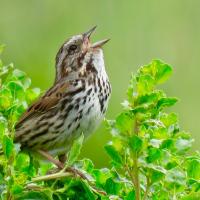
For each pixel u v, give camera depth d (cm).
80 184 998
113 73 1923
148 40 1944
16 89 1112
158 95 993
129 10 1953
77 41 1291
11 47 1959
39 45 1961
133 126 967
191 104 1931
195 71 1933
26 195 967
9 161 976
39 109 1227
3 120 1025
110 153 970
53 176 995
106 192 1012
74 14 1973
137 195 963
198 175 1008
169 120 1059
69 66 1277
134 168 960
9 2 1977
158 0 1958
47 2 1975
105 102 1257
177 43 1942
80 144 984
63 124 1228
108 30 1959
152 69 1030
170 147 992
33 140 1227
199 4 1959
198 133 1900
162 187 981
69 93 1234
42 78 1902
